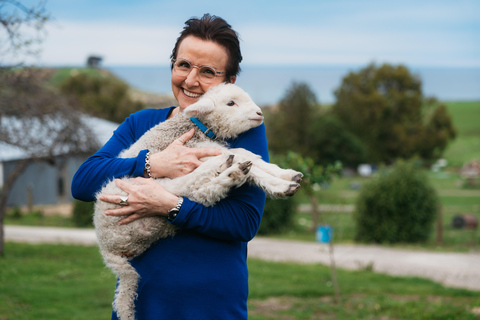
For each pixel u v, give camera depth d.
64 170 27.97
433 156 66.25
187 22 2.47
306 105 47.59
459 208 28.92
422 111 68.25
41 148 12.23
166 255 2.22
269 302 8.83
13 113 11.41
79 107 13.75
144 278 2.24
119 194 2.19
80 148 12.91
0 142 12.27
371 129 61.22
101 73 56.66
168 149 2.26
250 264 12.90
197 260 2.21
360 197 19.45
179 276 2.19
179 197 2.13
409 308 8.05
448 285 11.42
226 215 2.16
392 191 18.88
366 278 11.31
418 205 18.86
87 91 41.78
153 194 2.10
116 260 2.23
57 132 12.41
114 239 2.21
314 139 46.62
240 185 2.10
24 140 11.95
